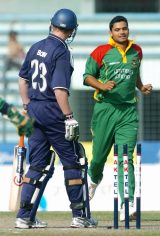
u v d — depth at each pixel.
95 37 83.38
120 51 32.12
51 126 26.50
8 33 83.31
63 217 34.59
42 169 27.02
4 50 82.62
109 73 32.22
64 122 26.47
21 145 29.80
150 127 66.44
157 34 83.25
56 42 26.59
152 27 83.62
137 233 24.12
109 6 91.00
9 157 57.75
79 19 83.62
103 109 32.59
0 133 76.44
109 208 43.28
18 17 84.12
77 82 78.12
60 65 26.19
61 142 26.61
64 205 43.09
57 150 26.83
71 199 26.97
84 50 82.56
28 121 21.64
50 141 26.78
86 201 26.98
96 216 35.22
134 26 83.69
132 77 32.28
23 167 29.86
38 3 89.94
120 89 32.22
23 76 27.59
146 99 66.31
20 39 82.81
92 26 83.62
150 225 29.33
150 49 82.38
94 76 32.78
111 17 83.81
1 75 79.12
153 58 81.06
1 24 83.88
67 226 28.20
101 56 32.22
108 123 32.66
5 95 78.44
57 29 26.75
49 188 43.16
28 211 27.03
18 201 30.48
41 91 26.59
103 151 33.28
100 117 32.75
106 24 83.75
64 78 26.08
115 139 32.59
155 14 83.75
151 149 60.00
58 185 43.19
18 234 23.98
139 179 25.94
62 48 26.47
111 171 43.31
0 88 78.69
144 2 91.25
